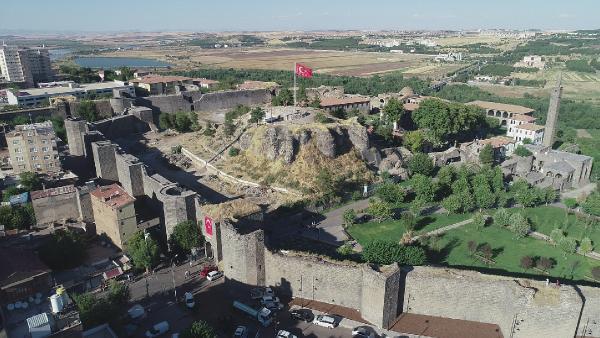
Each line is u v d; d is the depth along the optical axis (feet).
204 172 568.00
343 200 486.38
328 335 283.18
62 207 426.10
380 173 558.15
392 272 285.64
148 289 333.42
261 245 320.70
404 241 382.22
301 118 596.29
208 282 342.44
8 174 513.45
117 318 287.48
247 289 324.80
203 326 253.03
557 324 270.67
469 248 378.53
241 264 319.68
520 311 271.90
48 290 279.49
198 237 377.71
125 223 386.52
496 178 508.53
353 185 516.32
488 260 368.07
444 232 420.77
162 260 374.84
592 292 276.82
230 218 362.53
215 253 362.12
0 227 395.14
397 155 607.78
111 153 510.17
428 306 299.99
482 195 460.14
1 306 246.06
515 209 476.54
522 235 406.41
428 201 479.41
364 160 566.77
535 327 272.51
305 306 311.27
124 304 305.53
